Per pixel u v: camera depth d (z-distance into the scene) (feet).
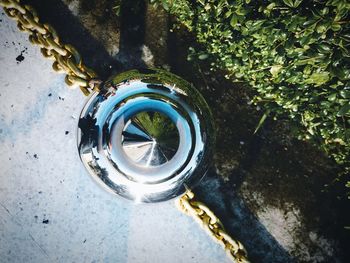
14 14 1.82
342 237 2.16
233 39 1.95
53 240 2.05
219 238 1.85
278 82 1.87
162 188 1.66
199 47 2.21
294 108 1.92
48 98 2.13
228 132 2.19
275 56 1.74
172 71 2.21
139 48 2.21
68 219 2.07
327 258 2.15
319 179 2.18
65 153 2.10
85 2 2.21
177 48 2.22
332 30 1.53
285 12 1.63
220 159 2.17
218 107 2.20
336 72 1.55
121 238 2.06
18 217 2.05
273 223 2.15
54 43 1.78
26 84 2.13
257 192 2.16
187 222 2.10
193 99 1.72
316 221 2.16
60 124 2.12
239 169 2.17
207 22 2.03
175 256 2.08
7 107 2.11
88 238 2.06
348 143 1.82
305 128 2.08
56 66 1.82
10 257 2.03
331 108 1.76
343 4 1.42
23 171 2.08
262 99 2.13
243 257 1.86
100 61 2.19
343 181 2.18
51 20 2.18
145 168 1.62
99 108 1.68
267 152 2.19
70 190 2.08
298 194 2.17
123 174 1.64
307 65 1.64
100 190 2.09
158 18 2.22
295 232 2.15
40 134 2.11
